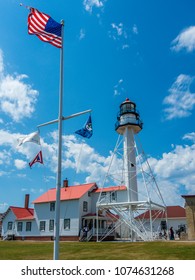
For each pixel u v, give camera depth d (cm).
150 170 3666
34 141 1423
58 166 1232
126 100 4069
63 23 1483
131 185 3772
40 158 1720
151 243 2431
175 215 4972
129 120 3891
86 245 2697
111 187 4316
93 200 4381
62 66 1408
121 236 4072
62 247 2612
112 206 3403
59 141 1280
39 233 4453
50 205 4466
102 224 4384
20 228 4725
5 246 2941
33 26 1441
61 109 1345
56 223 1166
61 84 1383
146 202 3172
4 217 5062
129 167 3806
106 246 2503
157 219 4956
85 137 1521
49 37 1435
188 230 2950
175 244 2244
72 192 4428
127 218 3369
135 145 3784
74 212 4150
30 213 5103
